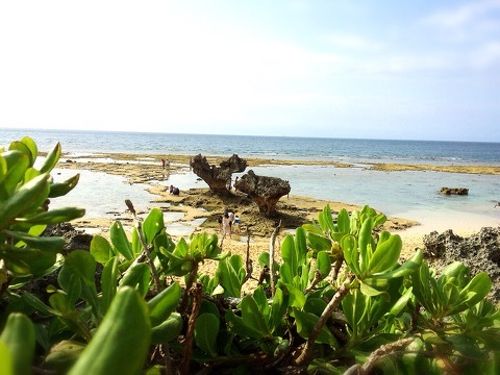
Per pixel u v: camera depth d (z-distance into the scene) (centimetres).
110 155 6462
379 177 4269
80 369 53
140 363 56
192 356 125
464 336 119
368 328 128
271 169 4931
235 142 15700
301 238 168
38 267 122
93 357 54
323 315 118
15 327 57
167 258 139
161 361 126
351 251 116
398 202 2631
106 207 2064
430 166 6200
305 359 121
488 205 2598
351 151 11238
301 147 12825
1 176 97
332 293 150
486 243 507
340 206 2309
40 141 10756
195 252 134
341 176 4259
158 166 4475
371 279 112
